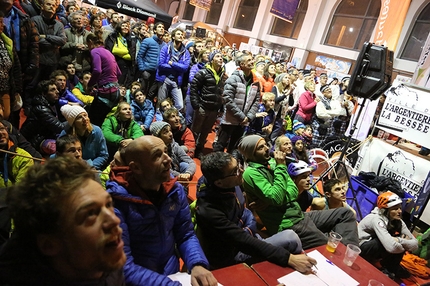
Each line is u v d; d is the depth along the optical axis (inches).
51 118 122.3
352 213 112.2
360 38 465.4
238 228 77.5
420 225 156.8
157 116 168.9
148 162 60.0
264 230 117.2
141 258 63.6
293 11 488.7
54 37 156.6
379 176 162.4
